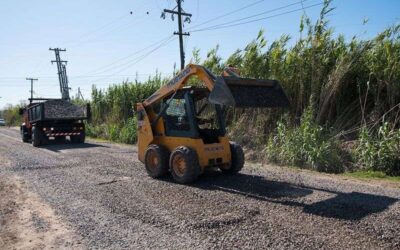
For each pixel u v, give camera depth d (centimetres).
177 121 931
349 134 1199
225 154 916
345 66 1238
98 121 2614
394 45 1196
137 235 545
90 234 557
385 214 597
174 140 923
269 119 1395
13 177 1006
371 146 1016
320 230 537
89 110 1988
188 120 887
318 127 1172
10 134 2911
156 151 930
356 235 515
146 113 993
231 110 1530
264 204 676
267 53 1488
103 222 608
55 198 771
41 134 1844
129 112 2331
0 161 1309
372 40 1248
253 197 728
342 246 482
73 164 1207
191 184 858
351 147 1109
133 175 991
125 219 618
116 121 2348
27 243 533
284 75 1394
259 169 1043
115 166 1143
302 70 1352
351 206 643
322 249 475
